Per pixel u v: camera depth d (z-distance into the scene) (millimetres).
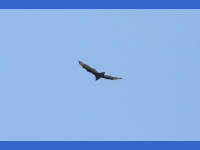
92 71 94250
